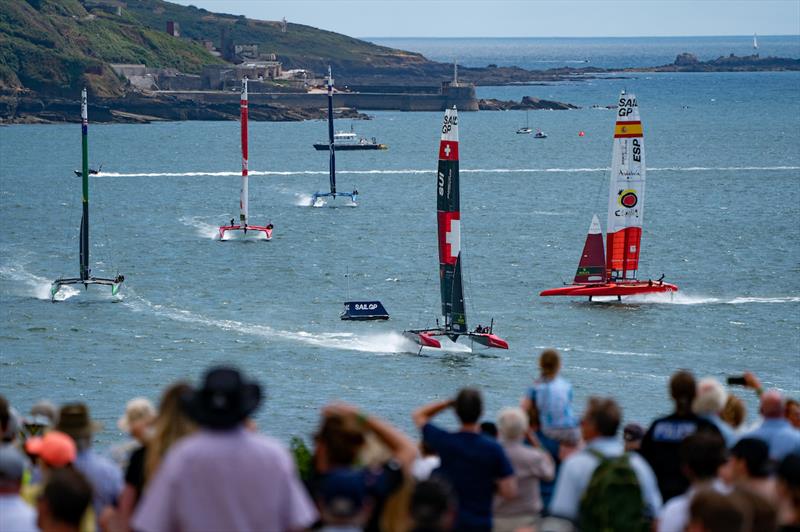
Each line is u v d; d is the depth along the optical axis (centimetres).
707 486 5188
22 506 5128
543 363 7331
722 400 6369
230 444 4272
